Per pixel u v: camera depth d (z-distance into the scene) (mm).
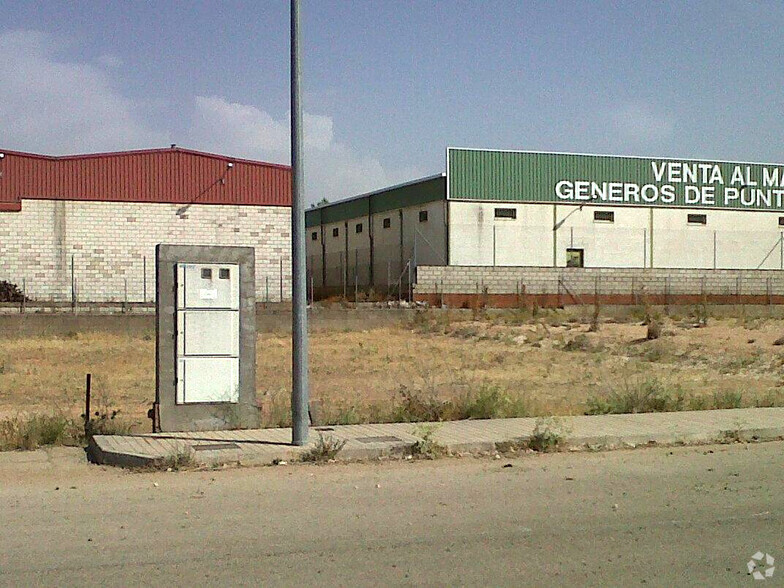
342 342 34375
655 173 56094
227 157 46906
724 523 8484
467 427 13812
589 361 28938
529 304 50375
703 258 56969
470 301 49500
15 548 7551
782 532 8180
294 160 12219
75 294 44500
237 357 13734
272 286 47312
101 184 45062
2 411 16859
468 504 9258
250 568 6996
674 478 10711
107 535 7969
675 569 7039
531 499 9508
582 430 13547
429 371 25516
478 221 52312
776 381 23453
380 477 10703
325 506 9141
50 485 10164
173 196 46031
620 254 55094
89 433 13102
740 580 6789
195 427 13398
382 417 14828
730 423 14422
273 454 11531
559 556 7355
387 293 52688
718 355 29953
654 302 53156
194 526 8289
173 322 13445
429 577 6785
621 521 8539
